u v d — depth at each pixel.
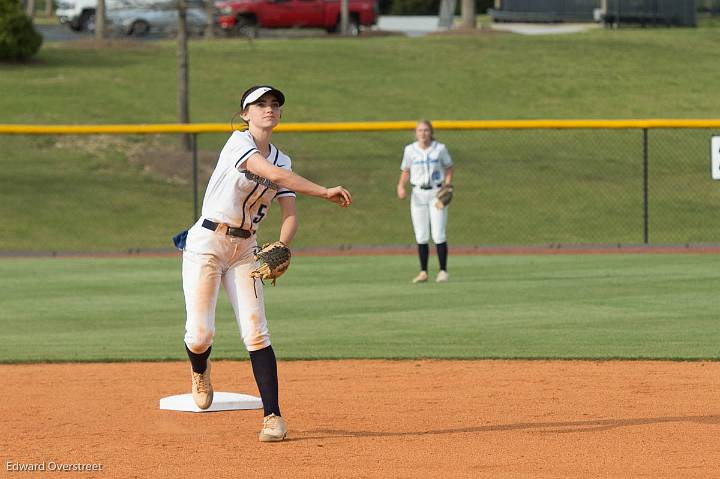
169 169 104.56
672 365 38.00
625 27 184.62
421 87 140.62
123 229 90.88
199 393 28.97
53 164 104.94
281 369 38.28
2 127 81.19
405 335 45.44
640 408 30.66
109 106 127.56
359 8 179.75
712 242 85.75
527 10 187.88
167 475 23.30
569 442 26.27
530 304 53.78
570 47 162.00
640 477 22.67
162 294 59.38
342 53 158.50
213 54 157.25
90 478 23.12
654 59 155.75
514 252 79.44
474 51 159.62
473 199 98.44
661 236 88.88
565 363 38.69
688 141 114.75
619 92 139.75
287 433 27.86
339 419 29.67
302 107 129.12
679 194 99.50
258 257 26.42
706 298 54.88
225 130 82.81
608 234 89.75
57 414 30.78
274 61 153.00
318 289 60.47
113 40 165.50
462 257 76.88
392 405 31.66
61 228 90.44
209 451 25.72
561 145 113.38
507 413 30.20
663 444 25.89
